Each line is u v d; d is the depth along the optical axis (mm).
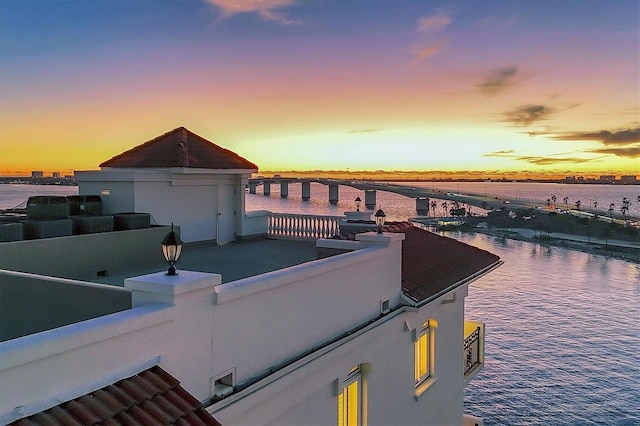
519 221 142750
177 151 15641
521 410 32719
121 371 4414
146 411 4188
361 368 8680
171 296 4914
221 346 5512
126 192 13781
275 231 18328
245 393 5695
